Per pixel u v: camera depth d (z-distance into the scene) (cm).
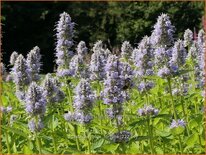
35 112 961
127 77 1021
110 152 1008
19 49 4650
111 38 4578
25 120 1184
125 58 1569
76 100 954
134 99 1387
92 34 4606
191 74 1441
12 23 4575
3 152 1128
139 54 1152
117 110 942
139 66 1152
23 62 1233
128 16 4412
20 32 4631
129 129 1012
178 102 1273
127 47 1566
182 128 1015
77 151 956
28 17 4631
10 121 1189
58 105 1242
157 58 1103
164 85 1333
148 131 1012
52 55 4603
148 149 1082
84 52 1504
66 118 969
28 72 1236
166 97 1252
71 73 1279
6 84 1585
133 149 1020
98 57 1273
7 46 4603
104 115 1238
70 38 1291
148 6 4325
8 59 4575
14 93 1603
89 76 1357
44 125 991
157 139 1113
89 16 4675
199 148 1073
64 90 1393
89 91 952
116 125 959
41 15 4616
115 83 936
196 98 1298
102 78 1267
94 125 1038
